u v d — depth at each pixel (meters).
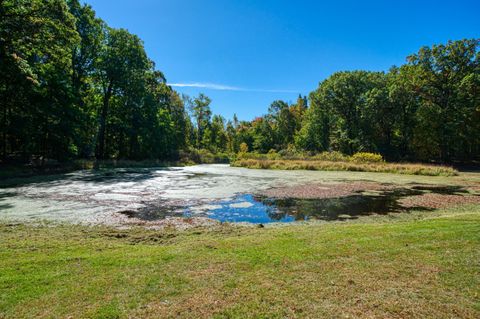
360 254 4.79
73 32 19.39
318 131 52.00
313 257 4.69
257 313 3.09
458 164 35.88
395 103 40.56
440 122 35.00
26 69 18.52
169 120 46.47
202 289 3.63
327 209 10.07
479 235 5.69
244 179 19.89
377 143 44.69
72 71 28.42
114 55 31.59
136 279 3.92
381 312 3.07
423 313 3.04
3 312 3.12
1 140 24.55
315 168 29.64
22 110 22.70
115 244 5.83
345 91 44.91
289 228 7.16
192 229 7.20
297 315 3.04
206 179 19.80
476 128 35.94
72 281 3.87
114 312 3.12
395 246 5.16
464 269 4.12
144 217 8.55
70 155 28.39
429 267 4.20
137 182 17.36
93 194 12.47
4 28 16.64
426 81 36.12
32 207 9.59
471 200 11.61
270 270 4.20
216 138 71.81
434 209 9.95
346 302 3.28
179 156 46.12
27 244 5.62
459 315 3.00
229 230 7.08
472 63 33.81
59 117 24.05
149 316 3.04
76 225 7.45
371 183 17.59
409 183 17.62
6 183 15.52
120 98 35.97
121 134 38.06
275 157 39.44
